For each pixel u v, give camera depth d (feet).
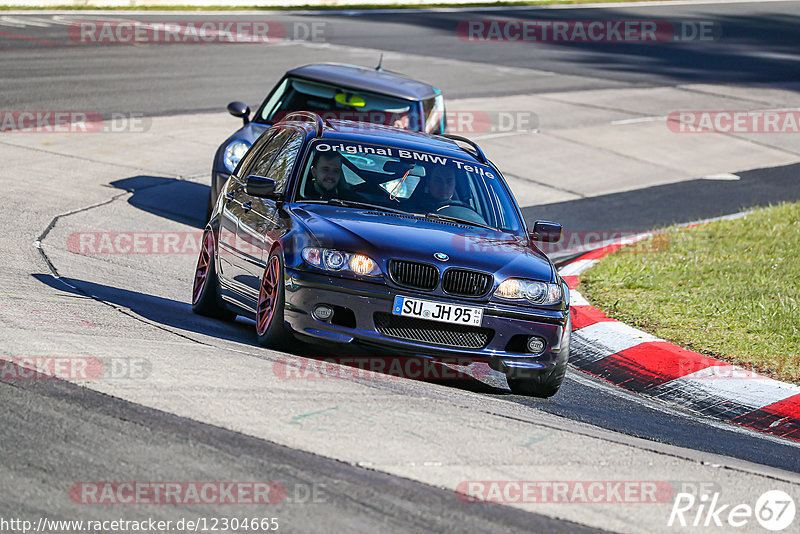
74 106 221.46
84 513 46.93
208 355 75.82
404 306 80.02
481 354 81.51
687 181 219.20
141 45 326.65
